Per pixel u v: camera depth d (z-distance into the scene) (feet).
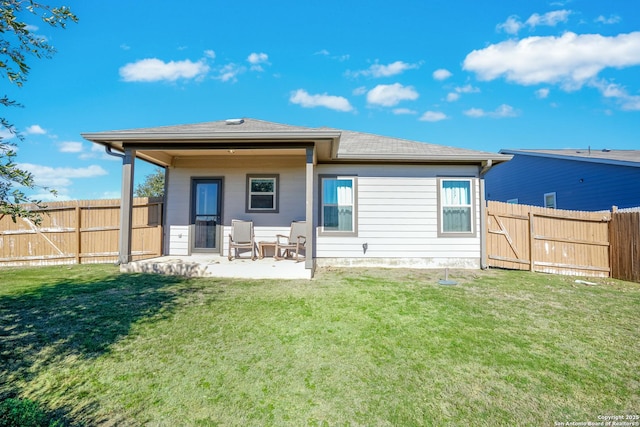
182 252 28.86
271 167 28.86
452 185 28.22
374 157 26.84
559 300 17.65
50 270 24.20
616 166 38.42
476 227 27.84
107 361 10.44
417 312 15.23
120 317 13.92
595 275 26.30
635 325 14.07
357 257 27.76
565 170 45.01
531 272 26.02
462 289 19.54
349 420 8.12
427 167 28.09
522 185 52.75
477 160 27.07
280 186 28.73
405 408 8.58
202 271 22.54
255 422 7.99
